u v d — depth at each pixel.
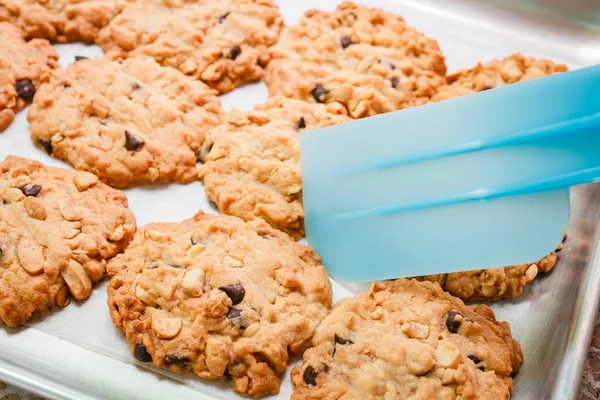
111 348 0.37
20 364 0.36
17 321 0.37
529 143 0.33
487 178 0.34
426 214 0.36
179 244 0.37
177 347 0.36
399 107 0.42
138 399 0.36
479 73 0.43
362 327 0.36
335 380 0.35
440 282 0.38
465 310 0.37
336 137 0.37
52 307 0.37
